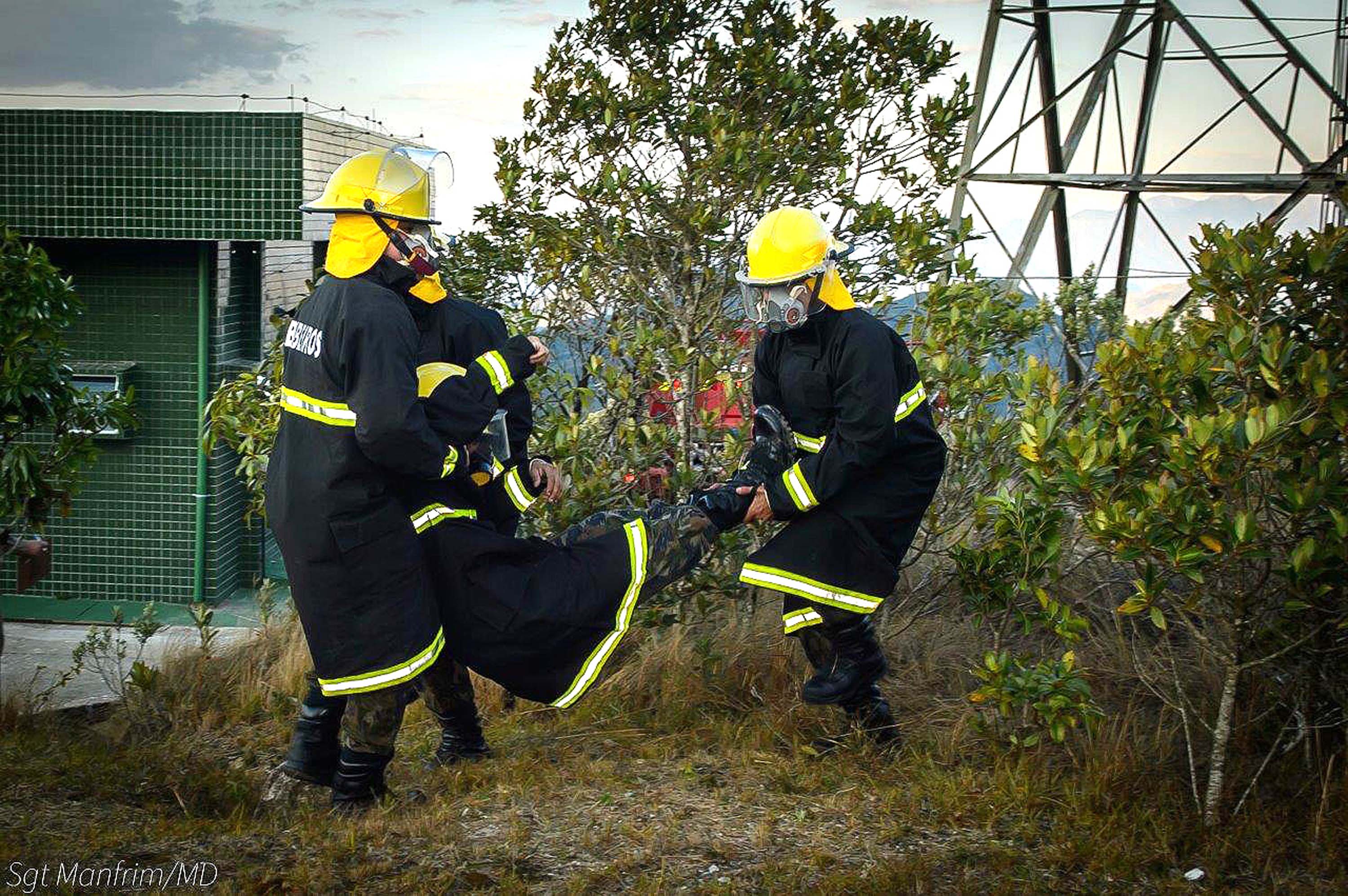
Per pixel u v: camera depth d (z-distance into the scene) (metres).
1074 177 9.46
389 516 3.67
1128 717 4.46
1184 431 3.86
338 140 10.00
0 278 5.38
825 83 7.87
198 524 9.83
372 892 3.50
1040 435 4.03
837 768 4.39
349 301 3.58
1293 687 4.29
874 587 4.23
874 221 6.45
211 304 9.78
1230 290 4.16
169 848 3.78
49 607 9.66
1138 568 4.12
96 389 9.66
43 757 4.74
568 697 3.99
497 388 3.83
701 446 5.71
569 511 5.16
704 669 5.22
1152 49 9.90
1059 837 3.81
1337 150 8.99
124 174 9.09
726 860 3.71
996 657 4.24
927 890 3.50
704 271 6.68
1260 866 3.66
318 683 4.15
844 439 3.96
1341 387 3.76
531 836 3.90
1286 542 3.90
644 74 7.50
